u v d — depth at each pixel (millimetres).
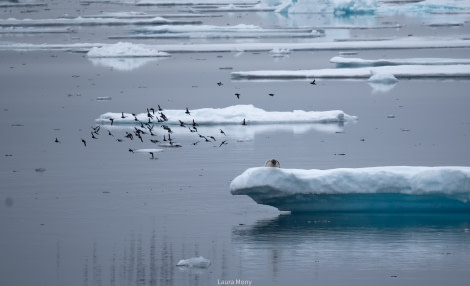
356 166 103625
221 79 196625
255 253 72375
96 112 149125
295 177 79312
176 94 171750
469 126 130750
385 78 184125
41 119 142250
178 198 90312
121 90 179125
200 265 69500
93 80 197125
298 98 164000
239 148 115875
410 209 80625
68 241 76562
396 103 155375
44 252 73812
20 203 89062
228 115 134250
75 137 125875
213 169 103625
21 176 101375
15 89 182500
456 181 78250
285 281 66375
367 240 74688
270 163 81375
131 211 85688
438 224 78688
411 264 69375
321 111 148375
